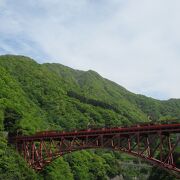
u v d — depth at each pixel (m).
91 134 73.75
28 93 180.00
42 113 164.88
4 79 150.12
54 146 93.31
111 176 153.50
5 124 101.06
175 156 92.38
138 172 172.12
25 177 82.12
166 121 63.75
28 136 89.00
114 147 68.69
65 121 170.50
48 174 99.81
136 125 65.00
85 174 128.62
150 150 62.44
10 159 82.75
